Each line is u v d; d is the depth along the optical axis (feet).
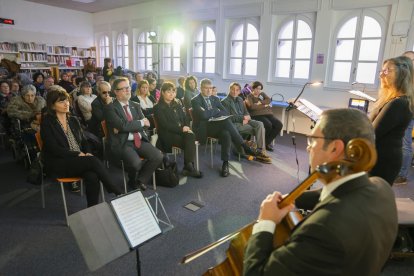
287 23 18.02
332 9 15.78
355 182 2.20
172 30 24.94
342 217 2.03
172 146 10.91
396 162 5.48
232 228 7.53
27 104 12.02
